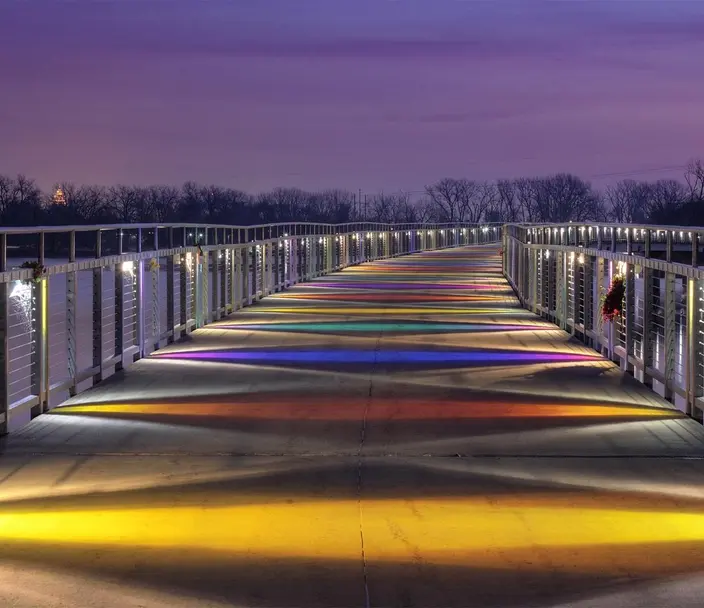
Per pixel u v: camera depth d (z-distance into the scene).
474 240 74.62
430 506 6.13
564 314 16.47
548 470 7.10
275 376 11.38
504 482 6.75
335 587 4.72
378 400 9.88
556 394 10.24
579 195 132.25
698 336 8.91
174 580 4.82
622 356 11.98
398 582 4.79
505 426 8.62
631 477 6.91
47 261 10.11
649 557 5.16
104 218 74.19
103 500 6.29
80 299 20.38
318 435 8.27
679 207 89.06
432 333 16.00
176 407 9.52
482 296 24.59
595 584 4.77
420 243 58.16
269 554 5.20
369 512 5.99
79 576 4.88
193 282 16.53
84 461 7.38
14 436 8.24
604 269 13.68
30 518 5.87
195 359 12.82
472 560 5.11
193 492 6.49
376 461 7.37
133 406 9.58
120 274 11.83
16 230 8.39
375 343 14.56
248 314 19.48
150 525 5.72
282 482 6.75
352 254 41.91
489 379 11.18
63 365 15.50
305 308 20.89
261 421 8.84
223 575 4.88
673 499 6.32
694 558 5.14
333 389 10.51
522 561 5.09
